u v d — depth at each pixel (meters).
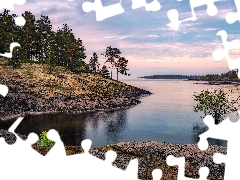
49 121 51.75
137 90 107.75
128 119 54.03
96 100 72.69
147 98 93.56
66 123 50.31
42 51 97.12
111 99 77.06
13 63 77.06
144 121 51.56
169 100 87.50
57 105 64.06
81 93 74.62
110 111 65.06
